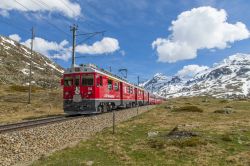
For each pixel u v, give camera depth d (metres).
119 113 37.47
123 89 47.44
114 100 41.66
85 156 14.42
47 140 17.38
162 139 18.69
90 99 33.84
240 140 18.70
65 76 35.16
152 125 27.25
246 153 15.20
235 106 69.62
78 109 34.31
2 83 123.06
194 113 42.84
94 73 34.03
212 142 17.88
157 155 14.92
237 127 25.61
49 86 142.00
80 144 17.08
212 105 75.75
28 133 18.09
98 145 17.02
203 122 30.27
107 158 14.20
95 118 29.11
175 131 20.86
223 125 27.23
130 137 20.12
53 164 12.61
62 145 17.00
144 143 17.69
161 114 40.84
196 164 13.30
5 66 159.62
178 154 15.03
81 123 24.97
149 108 55.31
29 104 53.81
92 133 21.31
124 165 13.02
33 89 91.88
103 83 36.25
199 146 16.64
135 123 28.70
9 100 60.25
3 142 15.34
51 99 64.00
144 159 14.15
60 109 50.72
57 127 21.62
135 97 60.00
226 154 15.09
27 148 15.07
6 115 38.84
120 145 17.22
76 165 12.64
